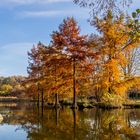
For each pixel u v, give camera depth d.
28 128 20.72
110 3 9.25
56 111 35.06
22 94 86.81
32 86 53.22
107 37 36.16
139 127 20.25
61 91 41.59
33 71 52.84
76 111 34.25
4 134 18.47
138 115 28.38
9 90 104.81
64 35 38.66
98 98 44.78
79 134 17.66
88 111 34.00
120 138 16.20
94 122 23.20
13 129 20.47
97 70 38.28
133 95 59.22
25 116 29.19
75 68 38.56
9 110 38.31
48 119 26.03
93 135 17.25
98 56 37.16
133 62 43.91
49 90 42.44
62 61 38.44
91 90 45.59
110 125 21.34
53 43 39.25
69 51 38.19
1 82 120.31
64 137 16.73
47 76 42.94
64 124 22.28
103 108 38.25
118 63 36.62
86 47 37.88
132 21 8.59
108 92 37.69
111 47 36.38
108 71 36.44
